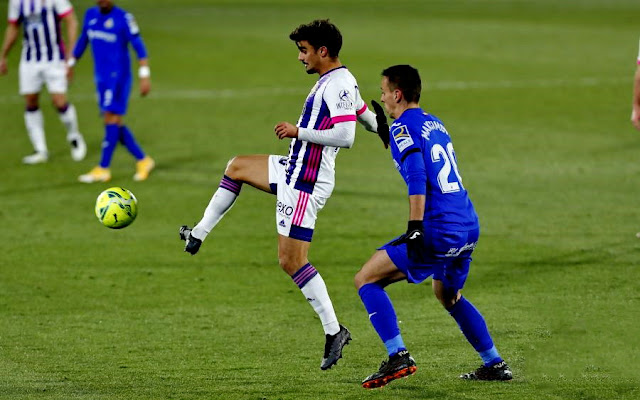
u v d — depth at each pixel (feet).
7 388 62.13
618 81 219.41
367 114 70.54
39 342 74.90
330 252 102.94
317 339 75.72
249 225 115.14
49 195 130.21
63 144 163.22
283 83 221.05
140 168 138.72
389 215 118.52
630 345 70.23
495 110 188.75
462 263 62.59
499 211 118.21
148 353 71.87
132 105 196.65
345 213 119.44
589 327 75.46
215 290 90.58
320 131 64.39
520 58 257.14
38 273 96.32
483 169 141.59
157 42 288.51
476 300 84.38
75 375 65.77
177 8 400.47
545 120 178.40
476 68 240.94
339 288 90.74
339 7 404.77
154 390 61.67
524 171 139.95
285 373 66.28
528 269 94.17
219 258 101.55
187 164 147.74
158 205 124.26
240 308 84.94
